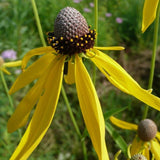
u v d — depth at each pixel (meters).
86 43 0.10
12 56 0.25
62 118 0.22
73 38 0.10
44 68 0.11
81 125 0.21
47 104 0.09
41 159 0.20
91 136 0.08
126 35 0.29
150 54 0.28
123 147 0.13
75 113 0.22
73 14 0.10
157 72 0.25
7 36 0.29
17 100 0.24
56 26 0.10
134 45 0.29
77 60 0.10
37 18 0.13
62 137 0.21
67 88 0.22
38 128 0.09
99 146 0.08
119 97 0.22
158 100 0.09
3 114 0.22
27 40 0.28
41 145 0.20
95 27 0.11
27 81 0.11
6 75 0.24
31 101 0.10
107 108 0.22
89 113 0.09
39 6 0.26
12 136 0.20
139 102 0.20
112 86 0.23
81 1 0.30
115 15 0.30
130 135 0.19
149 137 0.13
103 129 0.08
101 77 0.24
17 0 0.31
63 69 0.10
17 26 0.29
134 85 0.09
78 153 0.21
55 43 0.10
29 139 0.09
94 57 0.10
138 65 0.26
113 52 0.21
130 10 0.30
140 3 0.30
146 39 0.28
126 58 0.26
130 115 0.21
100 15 0.28
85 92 0.09
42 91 0.10
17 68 0.25
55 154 0.21
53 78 0.10
